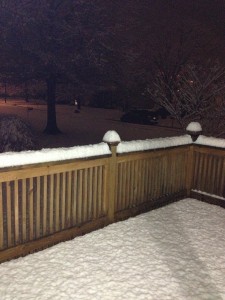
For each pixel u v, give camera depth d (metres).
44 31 18.12
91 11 19.66
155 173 6.15
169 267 4.21
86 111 37.38
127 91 23.08
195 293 3.71
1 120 10.97
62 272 3.99
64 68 18.39
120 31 20.67
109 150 5.15
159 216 5.88
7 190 4.06
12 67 18.47
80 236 4.96
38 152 4.27
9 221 4.16
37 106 40.75
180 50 30.12
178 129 24.17
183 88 10.33
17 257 4.28
